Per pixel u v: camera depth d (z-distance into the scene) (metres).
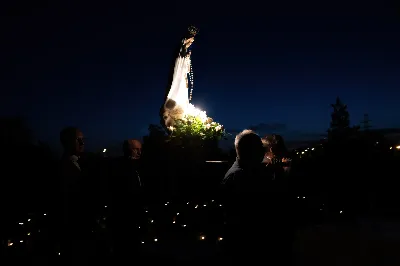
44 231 6.11
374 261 5.19
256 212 3.42
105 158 4.94
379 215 7.69
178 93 10.97
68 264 5.21
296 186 7.71
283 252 3.42
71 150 5.04
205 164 9.00
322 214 7.35
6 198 7.81
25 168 8.84
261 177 3.54
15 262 5.47
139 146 4.89
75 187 4.84
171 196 8.62
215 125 9.84
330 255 5.43
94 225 5.41
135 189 4.80
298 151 8.66
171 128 10.34
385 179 8.12
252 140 3.58
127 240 4.83
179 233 6.70
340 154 8.22
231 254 3.49
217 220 7.00
